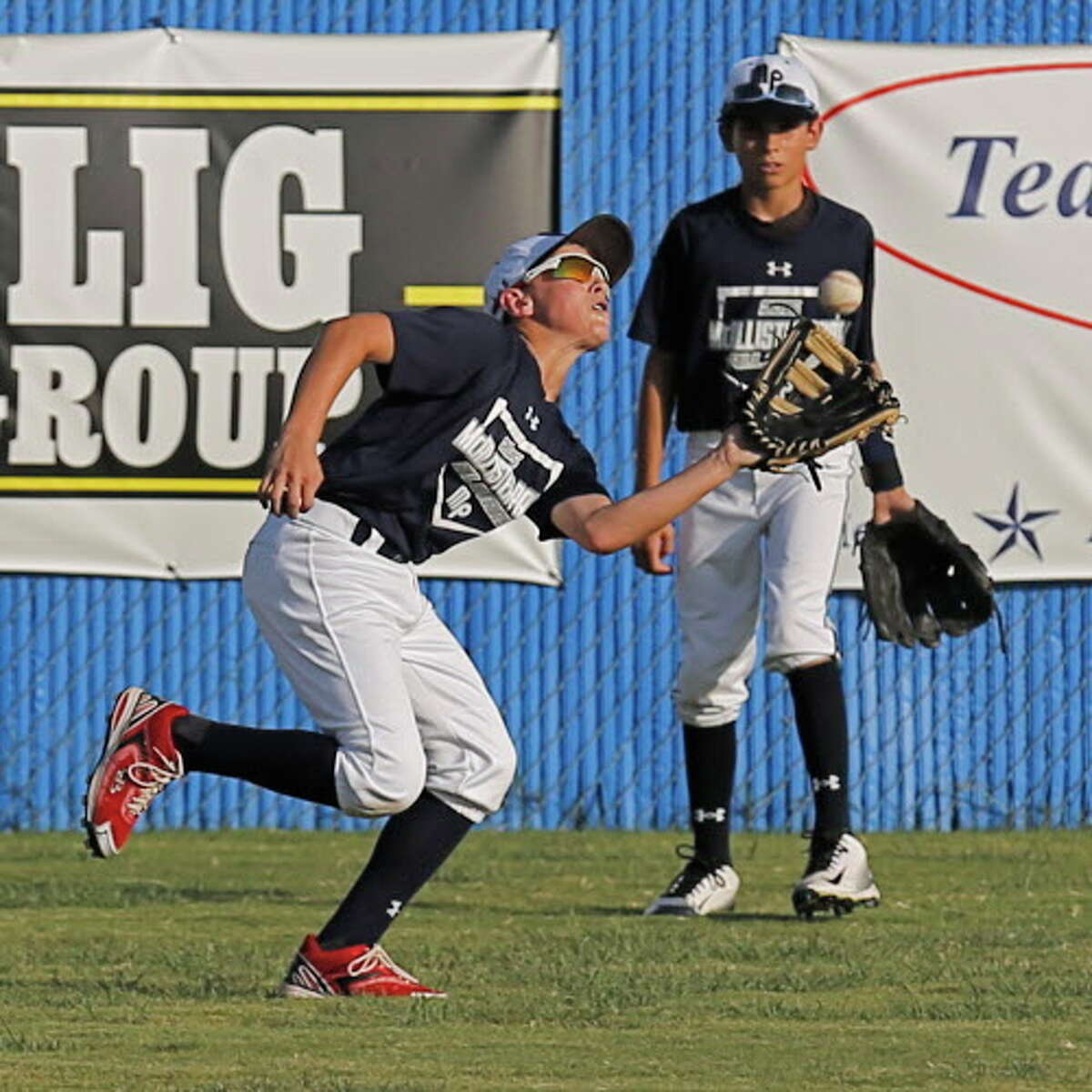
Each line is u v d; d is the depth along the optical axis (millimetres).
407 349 17156
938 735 31688
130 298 31344
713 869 24828
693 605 25094
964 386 31500
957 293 31469
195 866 28234
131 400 31359
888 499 25484
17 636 31359
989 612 25656
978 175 31500
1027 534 31578
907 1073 15359
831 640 24609
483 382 17531
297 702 31438
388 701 17750
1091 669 31828
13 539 31281
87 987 18984
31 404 31281
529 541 31344
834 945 21734
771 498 24812
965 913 24375
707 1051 16141
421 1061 15648
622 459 31453
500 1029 17000
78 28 31625
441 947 21594
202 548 31406
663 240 24969
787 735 31578
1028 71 31516
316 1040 16469
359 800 17781
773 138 24188
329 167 31375
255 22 31672
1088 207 31547
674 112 31594
